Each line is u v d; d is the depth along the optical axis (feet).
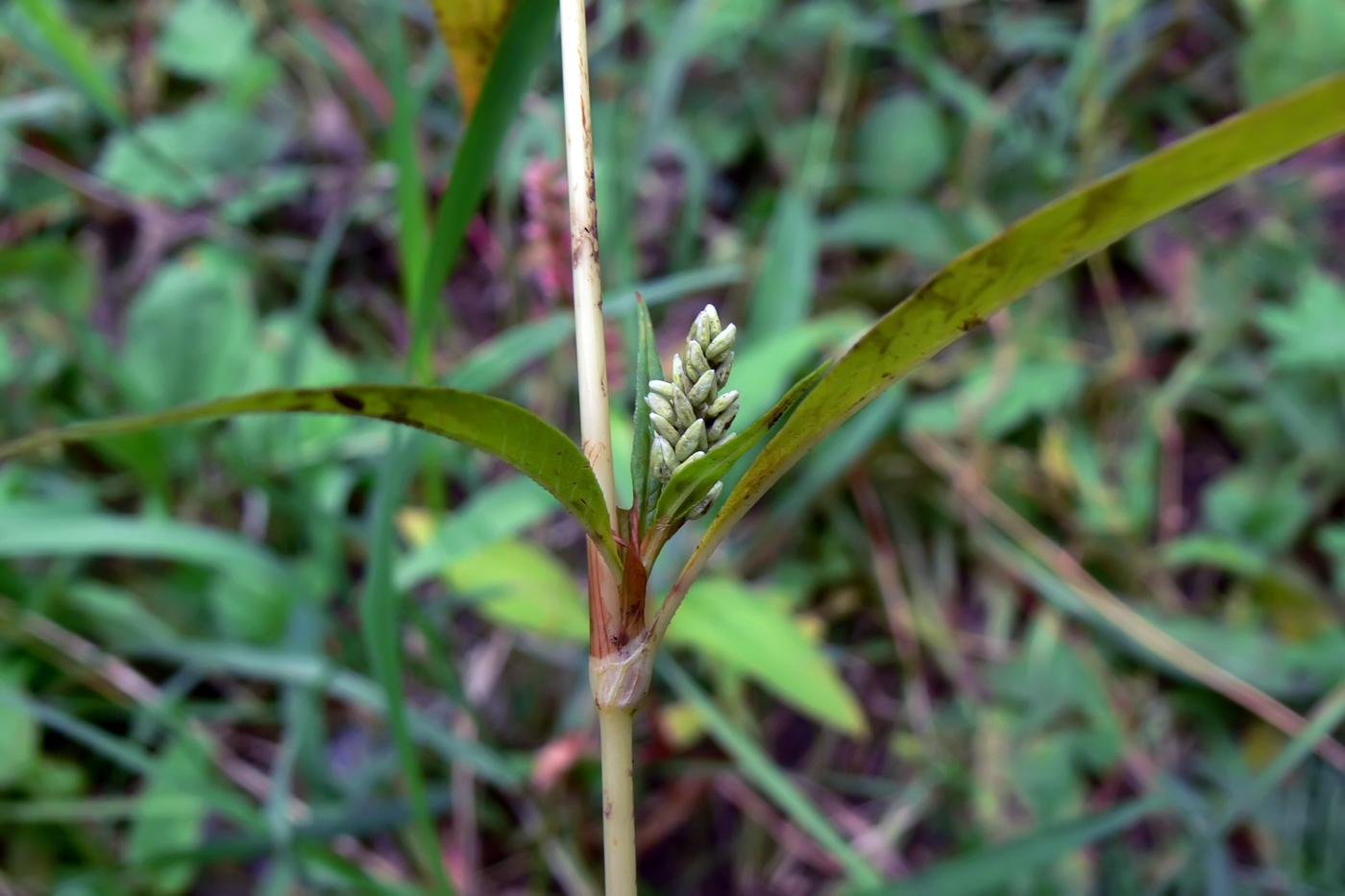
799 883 1.04
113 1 1.43
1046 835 0.75
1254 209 1.33
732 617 0.87
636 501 0.50
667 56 1.13
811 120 1.40
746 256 1.30
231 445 1.11
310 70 1.40
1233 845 1.03
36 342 1.19
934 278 0.44
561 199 0.83
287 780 0.89
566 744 0.95
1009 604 1.17
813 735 1.11
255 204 1.30
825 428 0.48
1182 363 1.26
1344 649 1.05
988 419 1.18
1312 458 1.16
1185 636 1.09
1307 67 1.24
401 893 0.81
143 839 0.92
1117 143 1.39
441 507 0.93
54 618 1.02
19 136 1.34
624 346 1.02
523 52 0.61
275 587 1.04
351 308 1.31
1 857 0.95
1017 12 1.44
